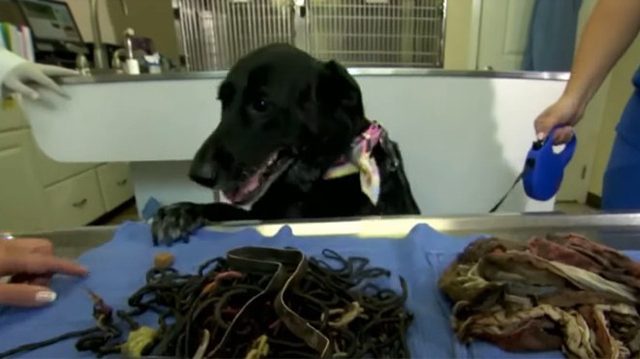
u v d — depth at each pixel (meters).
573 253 0.44
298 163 0.91
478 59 2.24
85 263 0.55
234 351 0.36
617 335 0.36
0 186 1.73
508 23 2.17
